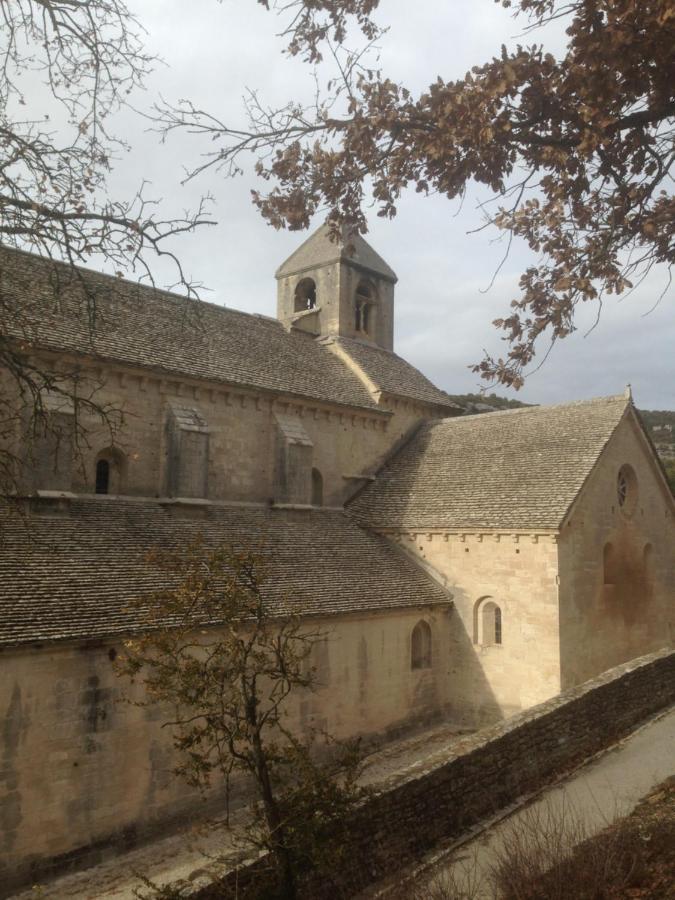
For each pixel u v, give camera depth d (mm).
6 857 14219
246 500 27672
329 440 31516
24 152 9234
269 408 28984
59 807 15102
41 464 20406
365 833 10719
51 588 16500
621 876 8867
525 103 9117
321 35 9172
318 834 9383
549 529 24422
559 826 10820
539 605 24719
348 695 22453
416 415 36312
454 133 8938
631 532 28719
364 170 9891
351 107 9492
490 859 11203
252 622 18266
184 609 11328
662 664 20250
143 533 21484
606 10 8172
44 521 19562
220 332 30500
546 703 15852
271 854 9203
